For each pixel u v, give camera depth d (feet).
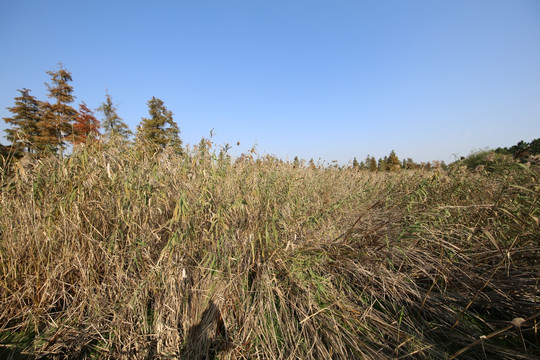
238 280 6.65
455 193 11.15
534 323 5.14
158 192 8.12
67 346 5.66
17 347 5.65
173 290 6.36
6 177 7.88
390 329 5.71
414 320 5.99
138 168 8.78
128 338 5.91
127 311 6.29
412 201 9.91
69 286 6.98
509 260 5.75
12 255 6.72
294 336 5.61
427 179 11.35
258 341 5.69
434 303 6.17
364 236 7.87
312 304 6.00
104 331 6.05
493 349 5.00
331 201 11.78
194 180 9.43
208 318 6.02
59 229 6.81
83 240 7.03
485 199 9.98
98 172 7.95
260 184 11.57
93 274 6.81
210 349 5.67
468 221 8.58
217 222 7.51
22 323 6.08
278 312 6.21
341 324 5.73
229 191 9.66
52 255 6.98
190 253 7.17
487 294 6.00
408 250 7.43
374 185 14.78
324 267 7.14
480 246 7.19
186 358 5.50
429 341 5.48
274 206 9.47
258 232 7.59
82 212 7.22
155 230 7.30
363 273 6.81
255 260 7.16
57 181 7.69
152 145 10.48
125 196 7.41
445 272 6.62
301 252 7.18
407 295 6.51
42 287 6.52
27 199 7.33
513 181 9.85
